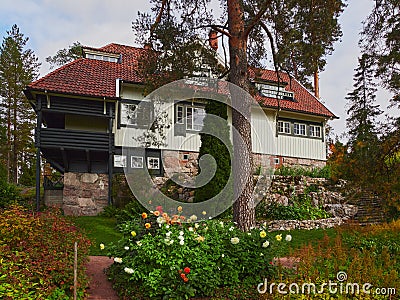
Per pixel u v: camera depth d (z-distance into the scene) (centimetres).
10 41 2777
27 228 582
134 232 612
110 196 1460
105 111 1553
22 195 1639
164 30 928
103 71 1711
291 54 939
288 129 1995
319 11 880
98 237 1050
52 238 604
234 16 910
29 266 518
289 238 598
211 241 614
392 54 797
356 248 757
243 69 891
